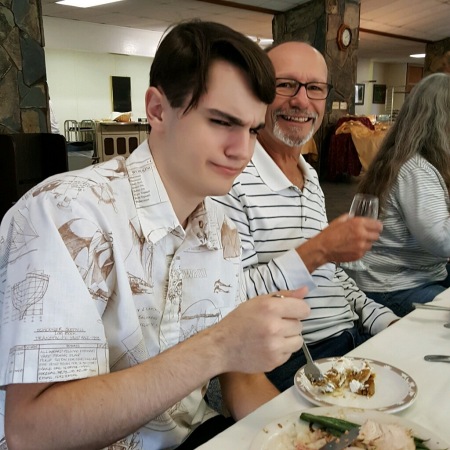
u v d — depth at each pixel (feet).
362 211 3.94
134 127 25.05
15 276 2.15
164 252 2.71
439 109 5.74
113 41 26.91
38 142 11.08
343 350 4.79
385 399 2.66
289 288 3.92
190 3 20.30
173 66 2.36
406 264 6.01
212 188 2.52
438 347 3.32
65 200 2.30
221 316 3.08
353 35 21.08
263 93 2.38
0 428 2.50
